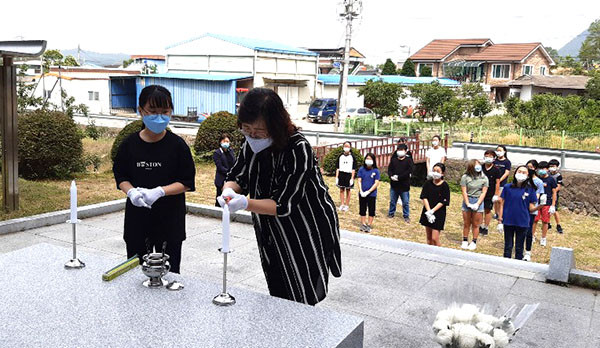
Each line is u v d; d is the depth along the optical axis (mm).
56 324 2410
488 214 9766
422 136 24875
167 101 3494
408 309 4840
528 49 46219
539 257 8594
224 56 34875
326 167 15203
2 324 2402
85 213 7992
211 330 2389
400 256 6449
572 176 14078
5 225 6930
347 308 4832
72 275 3021
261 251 3057
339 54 53156
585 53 76188
